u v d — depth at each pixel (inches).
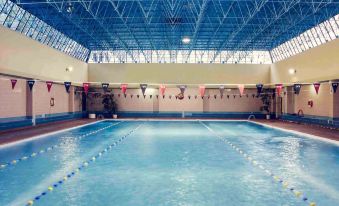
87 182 264.5
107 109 1033.5
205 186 254.1
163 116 1061.8
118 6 627.2
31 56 632.4
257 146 457.4
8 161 346.9
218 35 874.8
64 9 630.5
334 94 690.2
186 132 644.1
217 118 1047.0
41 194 233.1
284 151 414.6
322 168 317.4
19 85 679.1
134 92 1055.0
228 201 218.8
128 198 224.7
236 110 1050.7
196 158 367.6
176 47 1000.9
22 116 695.7
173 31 840.3
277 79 936.9
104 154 391.9
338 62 592.4
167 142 496.4
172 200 220.7
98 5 644.7
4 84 617.3
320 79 666.8
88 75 1008.9
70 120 908.0
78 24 719.1
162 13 701.3
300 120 838.5
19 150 414.0
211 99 1055.0
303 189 246.7
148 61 1036.5
